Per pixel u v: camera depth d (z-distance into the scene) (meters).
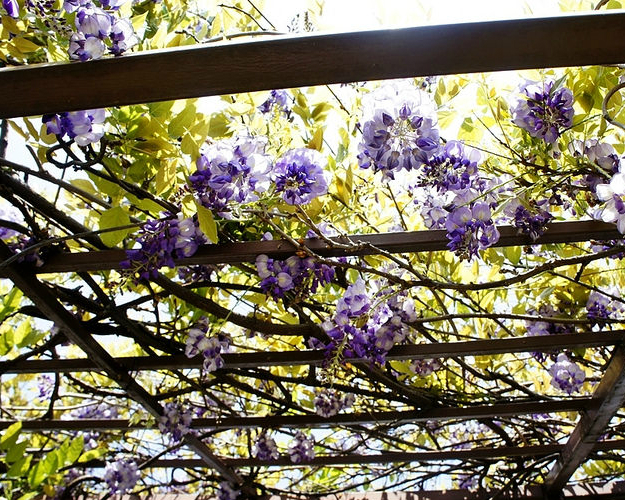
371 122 0.84
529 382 1.88
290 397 1.53
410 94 0.84
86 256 1.00
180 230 0.93
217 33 1.13
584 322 1.26
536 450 1.74
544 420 1.78
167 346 1.28
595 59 0.59
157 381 2.00
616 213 0.82
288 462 1.86
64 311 1.15
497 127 1.09
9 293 1.22
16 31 0.77
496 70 0.61
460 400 1.53
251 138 0.88
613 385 1.27
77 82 0.63
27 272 1.02
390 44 0.59
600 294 1.37
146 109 0.88
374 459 1.83
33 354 1.29
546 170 0.99
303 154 0.93
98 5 0.83
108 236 0.88
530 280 1.37
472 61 0.60
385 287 1.12
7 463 1.44
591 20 0.57
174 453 2.21
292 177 0.91
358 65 0.60
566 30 0.58
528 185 1.01
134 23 0.87
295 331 1.17
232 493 1.99
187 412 1.57
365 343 1.10
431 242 0.98
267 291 1.00
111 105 0.65
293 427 1.60
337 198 1.10
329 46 0.59
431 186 0.95
